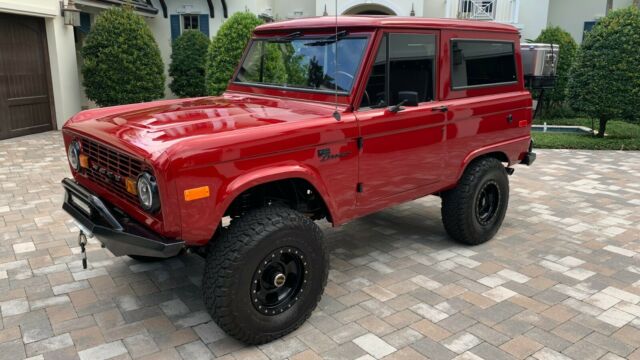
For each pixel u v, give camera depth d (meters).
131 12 11.34
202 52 14.38
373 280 4.13
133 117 3.49
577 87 10.66
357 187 3.66
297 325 3.32
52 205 5.89
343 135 3.43
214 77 9.97
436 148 4.19
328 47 3.83
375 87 3.68
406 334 3.34
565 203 6.34
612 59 10.00
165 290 3.93
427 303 3.75
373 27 3.61
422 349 3.17
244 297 3.01
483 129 4.60
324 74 3.80
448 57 4.22
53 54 10.73
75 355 3.07
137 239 2.87
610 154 9.44
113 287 3.96
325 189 3.42
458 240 4.82
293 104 3.85
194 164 2.73
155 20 15.58
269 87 4.19
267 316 3.15
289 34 4.16
